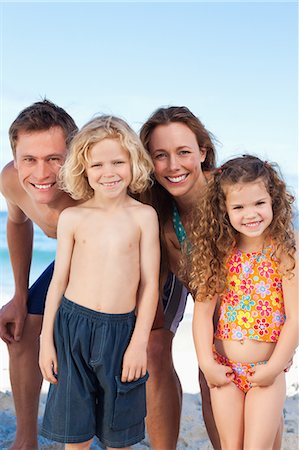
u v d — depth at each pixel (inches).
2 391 212.4
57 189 152.5
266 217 134.4
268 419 132.1
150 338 156.8
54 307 140.2
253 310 137.6
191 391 214.2
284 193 138.1
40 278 174.4
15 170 164.2
